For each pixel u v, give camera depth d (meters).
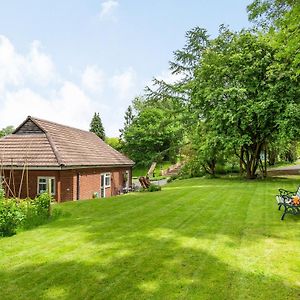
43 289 4.81
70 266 5.71
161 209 11.25
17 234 8.05
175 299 4.45
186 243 6.95
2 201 8.53
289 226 8.34
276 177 25.42
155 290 4.73
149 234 7.77
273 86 19.98
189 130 37.44
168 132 49.59
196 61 35.69
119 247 6.77
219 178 27.81
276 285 4.86
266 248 6.55
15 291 4.76
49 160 18.61
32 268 5.66
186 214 10.21
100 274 5.33
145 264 5.74
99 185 23.55
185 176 33.50
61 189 18.55
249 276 5.18
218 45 25.80
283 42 10.68
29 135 21.02
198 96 24.36
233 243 6.91
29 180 18.67
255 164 24.64
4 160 18.70
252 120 21.64
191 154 32.84
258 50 20.62
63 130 24.33
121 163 27.66
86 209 11.69
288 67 18.45
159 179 40.41
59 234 7.99
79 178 20.42
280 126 19.84
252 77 21.33
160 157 49.56
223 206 11.52
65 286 4.90
